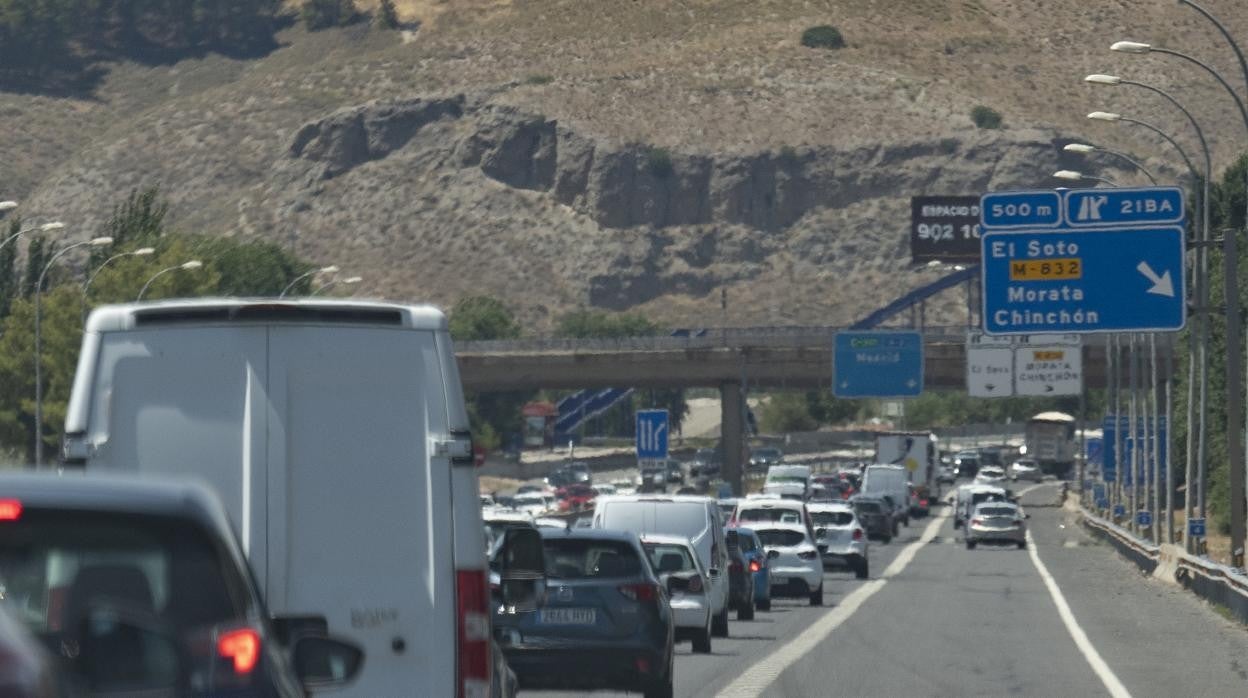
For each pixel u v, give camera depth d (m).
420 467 33.81
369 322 33.91
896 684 75.94
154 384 33.91
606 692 77.38
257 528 33.41
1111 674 81.12
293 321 33.88
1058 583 165.62
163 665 18.75
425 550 33.66
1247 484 145.88
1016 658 89.19
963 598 143.88
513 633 66.81
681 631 92.25
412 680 33.34
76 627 18.94
